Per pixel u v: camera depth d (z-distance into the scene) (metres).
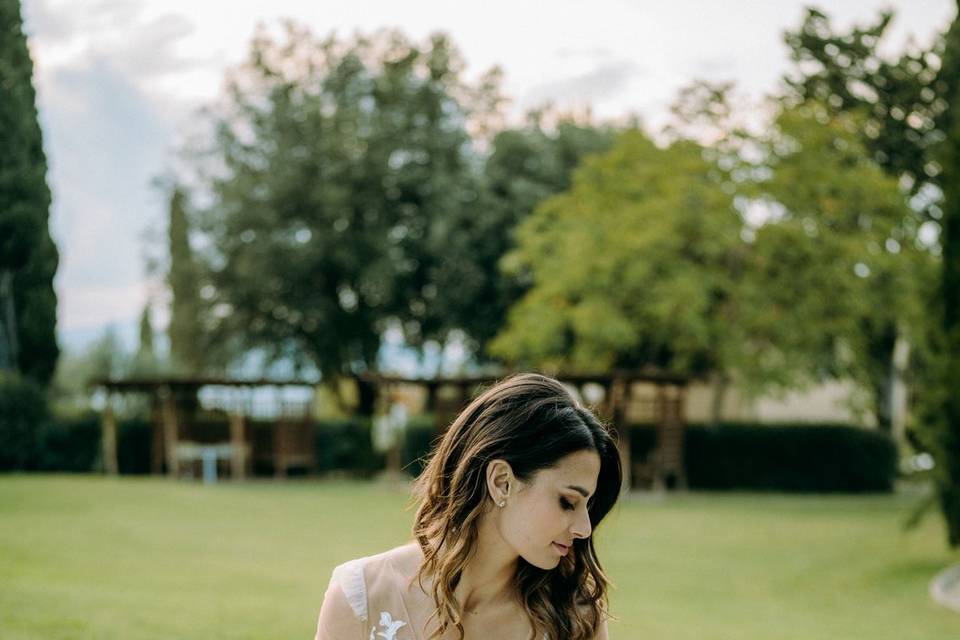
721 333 22.95
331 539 14.32
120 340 37.06
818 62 24.27
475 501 2.24
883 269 22.36
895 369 25.97
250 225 31.86
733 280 23.28
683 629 8.41
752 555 13.66
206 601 8.47
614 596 10.38
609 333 22.62
